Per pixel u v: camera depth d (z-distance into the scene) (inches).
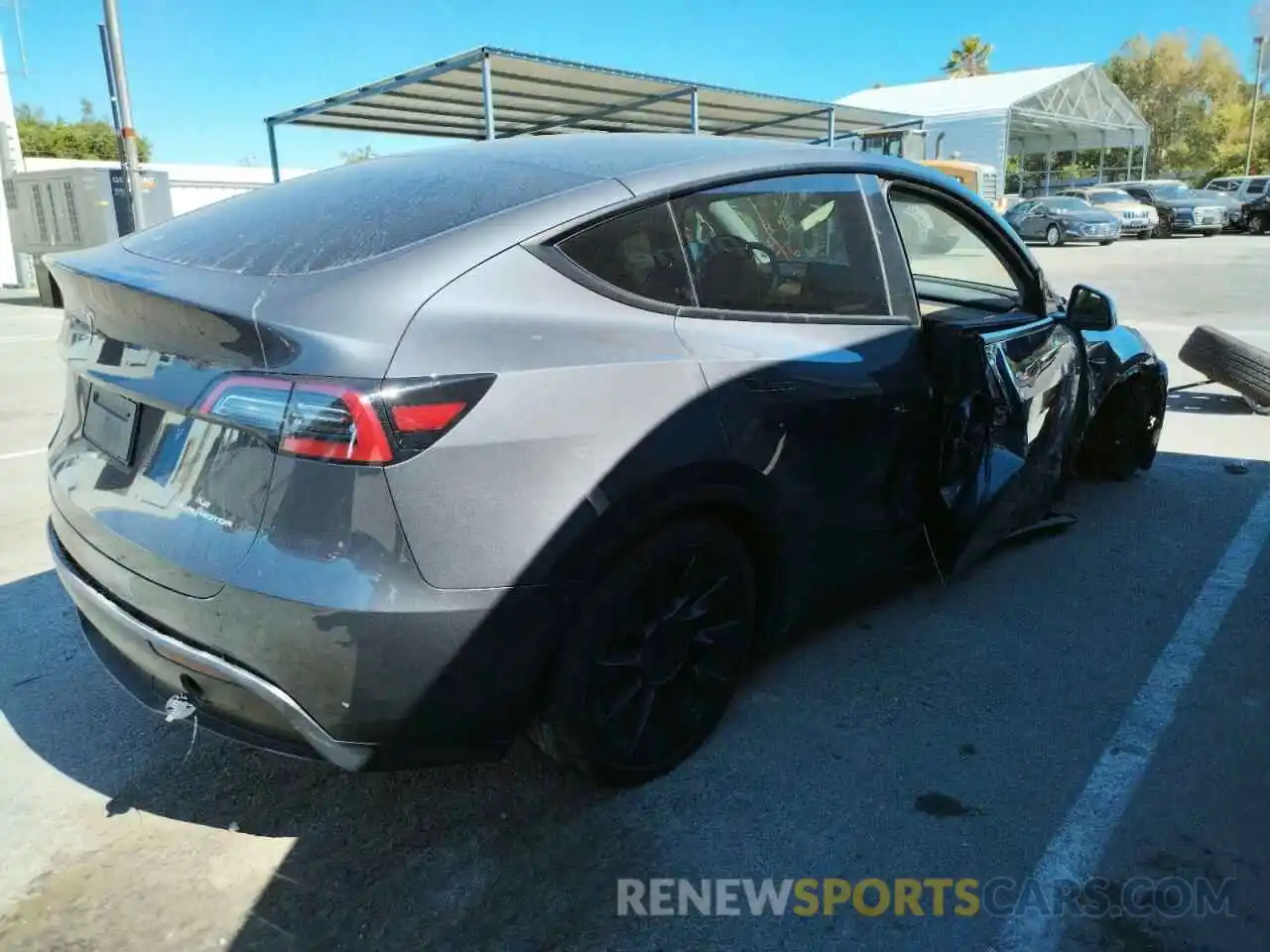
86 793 104.9
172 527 86.7
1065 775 105.4
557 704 92.1
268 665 81.2
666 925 85.5
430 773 107.4
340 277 84.8
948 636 137.1
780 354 105.9
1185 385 295.9
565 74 543.8
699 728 108.3
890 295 123.9
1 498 205.3
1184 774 105.3
